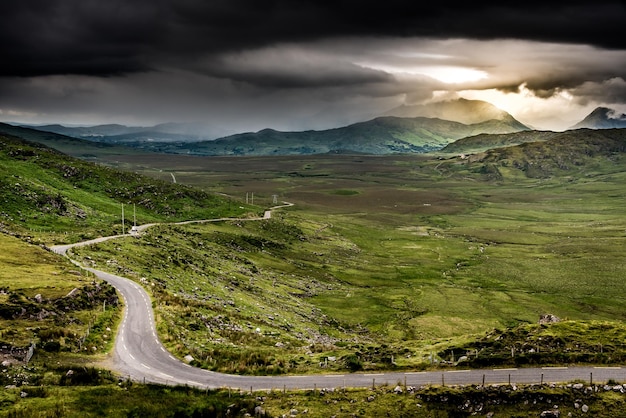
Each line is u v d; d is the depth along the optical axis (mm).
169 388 52312
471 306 156750
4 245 106688
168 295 94375
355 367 59750
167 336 69062
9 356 53906
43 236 141625
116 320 76062
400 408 49156
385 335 123375
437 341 73875
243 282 139750
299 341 88625
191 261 142000
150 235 160250
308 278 177250
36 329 62938
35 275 85375
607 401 49406
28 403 44344
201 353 64438
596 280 193375
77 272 95188
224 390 52531
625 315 150375
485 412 49094
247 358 63375
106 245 131125
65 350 60500
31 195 177500
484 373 56156
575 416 48094
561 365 57719
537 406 49469
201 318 84188
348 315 139000
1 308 64500
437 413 48781
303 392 52094
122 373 56469
